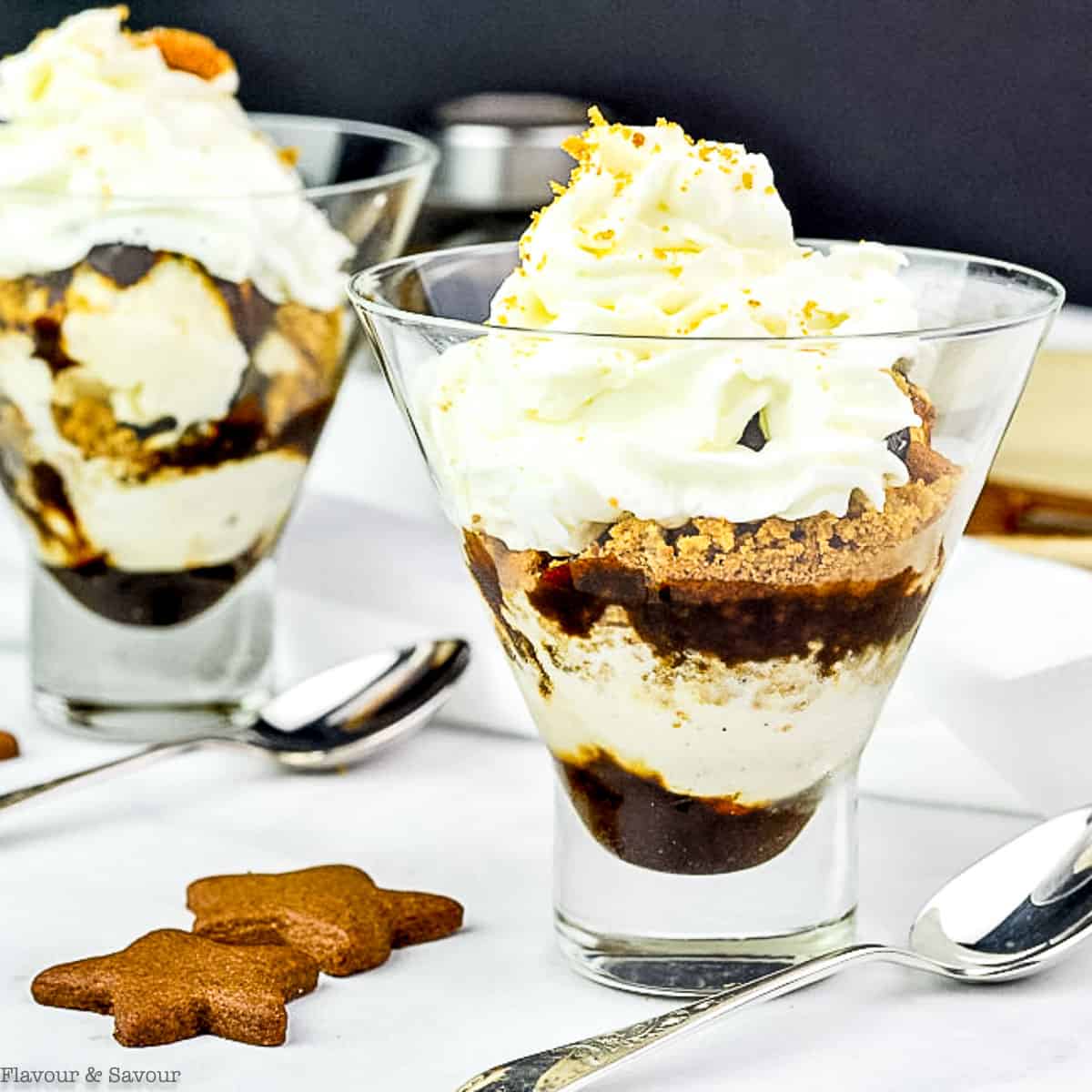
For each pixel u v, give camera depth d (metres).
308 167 0.80
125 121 0.74
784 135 1.43
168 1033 0.61
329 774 0.73
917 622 0.63
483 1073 0.58
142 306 0.72
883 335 0.59
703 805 0.62
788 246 0.63
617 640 0.61
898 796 0.70
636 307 0.62
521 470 0.60
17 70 0.75
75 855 0.68
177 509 0.74
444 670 0.74
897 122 1.41
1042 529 0.79
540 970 0.63
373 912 0.64
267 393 0.73
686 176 0.63
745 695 0.61
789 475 0.59
